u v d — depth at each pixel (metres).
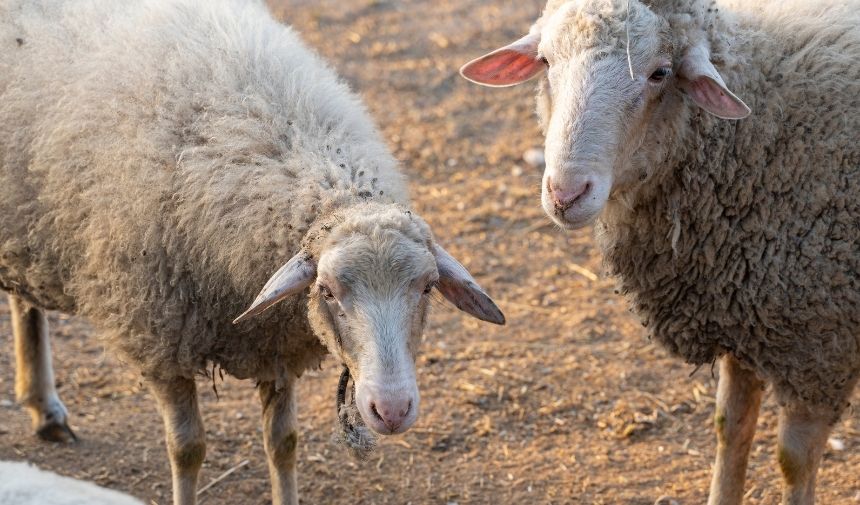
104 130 6.27
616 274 6.62
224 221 5.88
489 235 11.24
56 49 6.70
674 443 8.12
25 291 7.03
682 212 6.13
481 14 17.39
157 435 8.18
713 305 6.23
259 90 6.25
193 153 6.04
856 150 5.89
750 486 7.58
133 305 6.16
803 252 5.91
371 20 17.28
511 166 12.66
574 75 5.71
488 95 14.45
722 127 5.98
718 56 5.91
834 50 6.06
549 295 10.20
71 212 6.36
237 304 6.02
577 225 5.71
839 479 7.54
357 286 5.38
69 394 8.68
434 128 13.61
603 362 9.12
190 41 6.44
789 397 6.27
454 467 7.89
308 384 8.90
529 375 8.95
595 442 8.16
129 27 6.62
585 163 5.62
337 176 5.86
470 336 9.56
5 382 8.77
